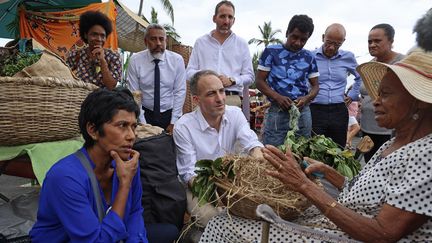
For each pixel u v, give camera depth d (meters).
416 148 1.47
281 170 1.67
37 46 2.83
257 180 2.03
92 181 1.69
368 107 4.45
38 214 1.69
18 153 2.25
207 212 2.49
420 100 1.44
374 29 4.12
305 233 1.51
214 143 2.86
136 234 1.87
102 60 3.21
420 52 1.55
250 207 1.91
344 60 4.66
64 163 1.67
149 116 4.39
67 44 7.02
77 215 1.59
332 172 2.14
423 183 1.39
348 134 5.07
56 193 1.60
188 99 6.07
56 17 6.90
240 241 1.92
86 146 1.75
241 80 4.16
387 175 1.57
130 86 4.39
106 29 3.33
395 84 1.58
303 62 3.92
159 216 2.48
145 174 2.48
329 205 1.57
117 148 1.69
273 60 3.94
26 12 6.93
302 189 1.64
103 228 1.62
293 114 3.68
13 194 3.78
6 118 2.11
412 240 1.52
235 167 2.07
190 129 2.80
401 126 1.63
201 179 2.17
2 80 2.04
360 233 1.50
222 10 4.09
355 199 1.66
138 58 4.38
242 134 2.92
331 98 4.61
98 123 1.65
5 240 1.94
